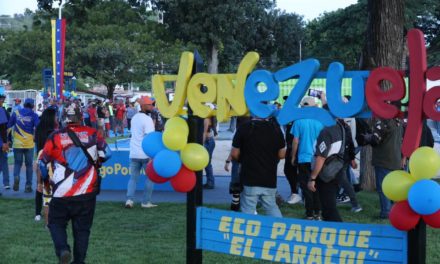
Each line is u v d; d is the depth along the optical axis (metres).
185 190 4.88
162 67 39.09
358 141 7.91
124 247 6.61
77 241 5.31
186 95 4.85
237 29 37.88
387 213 7.87
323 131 5.99
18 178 10.87
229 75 4.57
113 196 10.24
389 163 7.61
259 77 4.39
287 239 4.41
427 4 40.72
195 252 4.92
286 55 52.06
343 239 4.17
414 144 3.75
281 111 4.36
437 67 3.65
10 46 42.41
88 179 5.30
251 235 4.58
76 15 16.70
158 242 6.84
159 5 36.69
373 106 3.92
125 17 38.03
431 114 3.66
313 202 7.71
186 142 4.83
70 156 5.25
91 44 37.16
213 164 15.02
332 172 6.00
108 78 39.66
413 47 3.71
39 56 42.75
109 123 28.48
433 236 6.98
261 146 5.96
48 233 7.32
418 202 3.59
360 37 43.31
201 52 38.22
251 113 4.49
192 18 35.97
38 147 7.98
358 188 9.30
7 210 8.91
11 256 6.25
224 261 6.04
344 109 4.06
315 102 6.59
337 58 45.22
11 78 50.34
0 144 10.74
